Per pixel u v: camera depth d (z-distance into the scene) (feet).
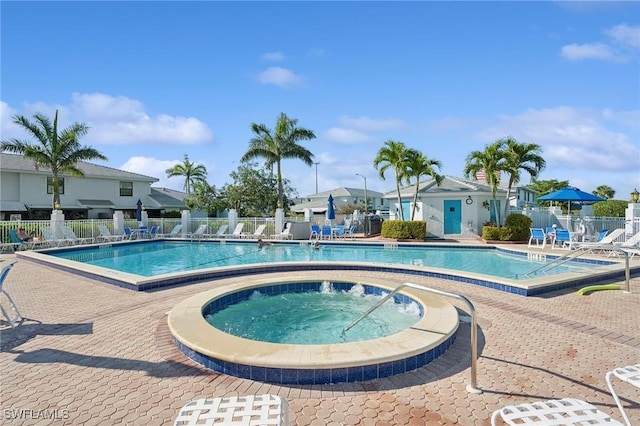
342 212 147.95
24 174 92.07
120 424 11.02
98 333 18.92
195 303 22.12
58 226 64.13
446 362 15.46
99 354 16.22
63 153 79.15
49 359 15.69
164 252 61.82
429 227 78.07
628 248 31.81
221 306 24.86
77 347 17.02
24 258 48.08
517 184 91.81
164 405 12.10
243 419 8.72
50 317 21.80
